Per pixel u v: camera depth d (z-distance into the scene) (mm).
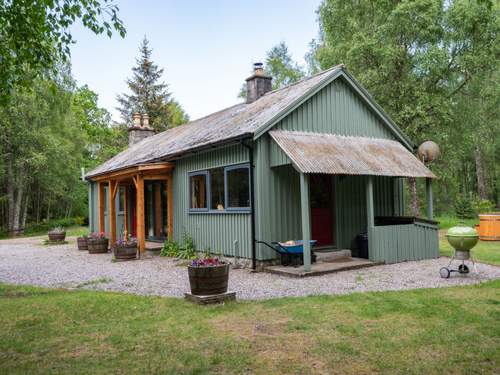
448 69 19344
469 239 8164
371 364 3996
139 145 21844
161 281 8844
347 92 11992
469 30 18406
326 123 11375
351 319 5465
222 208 11383
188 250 12539
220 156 11398
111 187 16031
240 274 9508
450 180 24391
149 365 4098
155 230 16656
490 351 4227
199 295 6602
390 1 19625
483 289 7039
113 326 5449
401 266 9992
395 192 12875
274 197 10211
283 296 7062
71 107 32250
